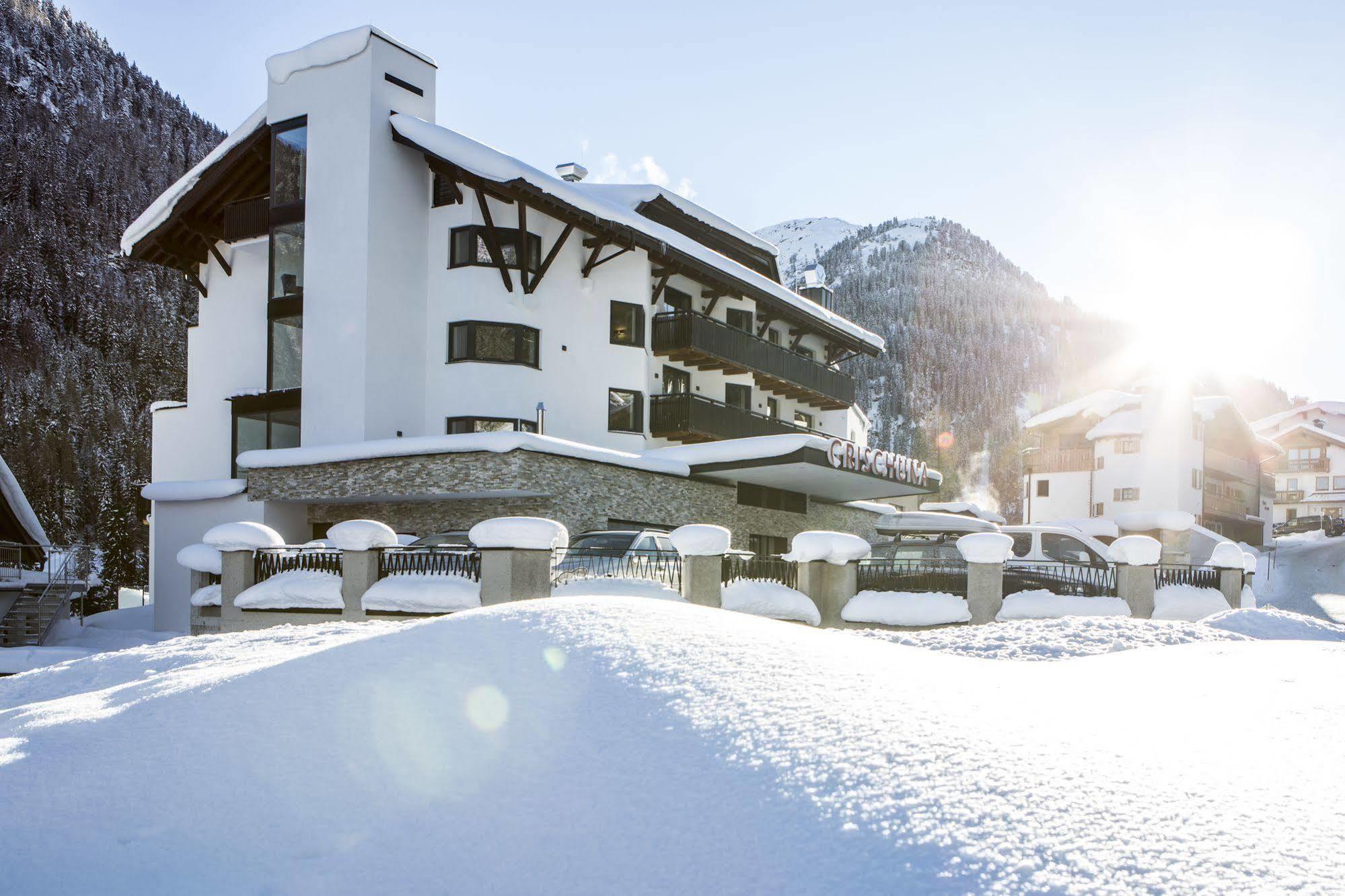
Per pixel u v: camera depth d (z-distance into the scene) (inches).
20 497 1266.0
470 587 594.9
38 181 5275.6
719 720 216.4
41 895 176.4
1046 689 272.2
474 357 1025.5
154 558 1062.4
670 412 1171.3
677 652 254.5
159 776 216.2
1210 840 170.6
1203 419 2581.2
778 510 1217.4
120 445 3742.6
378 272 1005.2
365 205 1003.3
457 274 1039.0
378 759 216.1
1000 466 6594.5
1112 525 1948.8
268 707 244.7
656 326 1194.6
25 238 4790.8
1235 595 720.3
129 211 5689.0
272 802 203.8
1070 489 2706.7
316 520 1019.3
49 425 3617.1
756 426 1305.4
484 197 1015.0
